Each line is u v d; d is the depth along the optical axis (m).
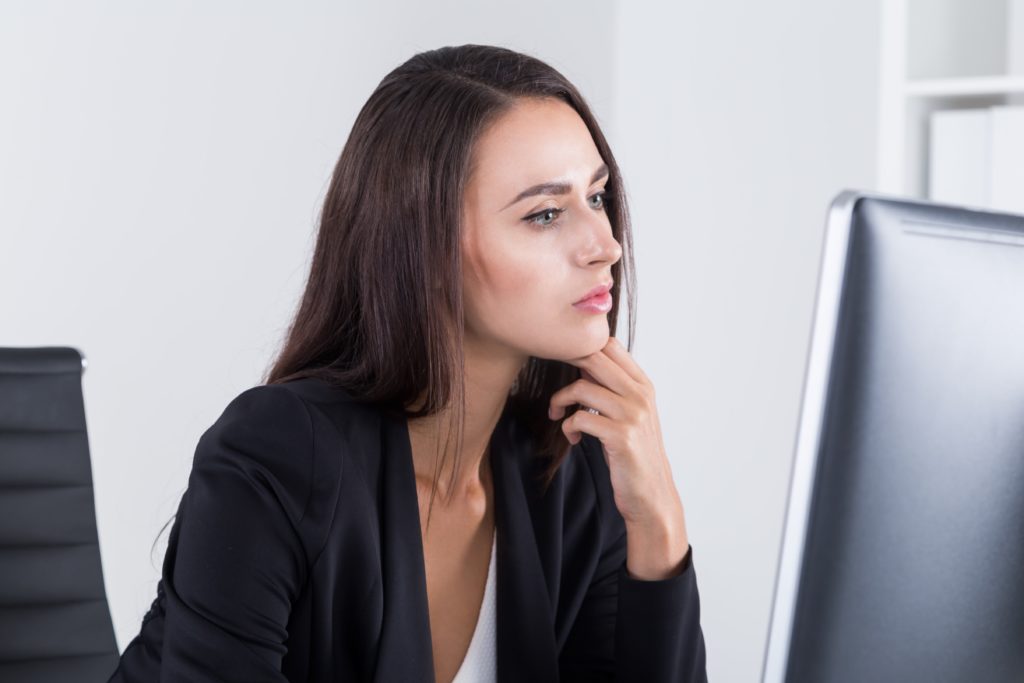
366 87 3.26
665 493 1.34
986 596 0.81
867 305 0.74
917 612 0.79
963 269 0.77
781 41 3.37
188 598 1.12
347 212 1.29
